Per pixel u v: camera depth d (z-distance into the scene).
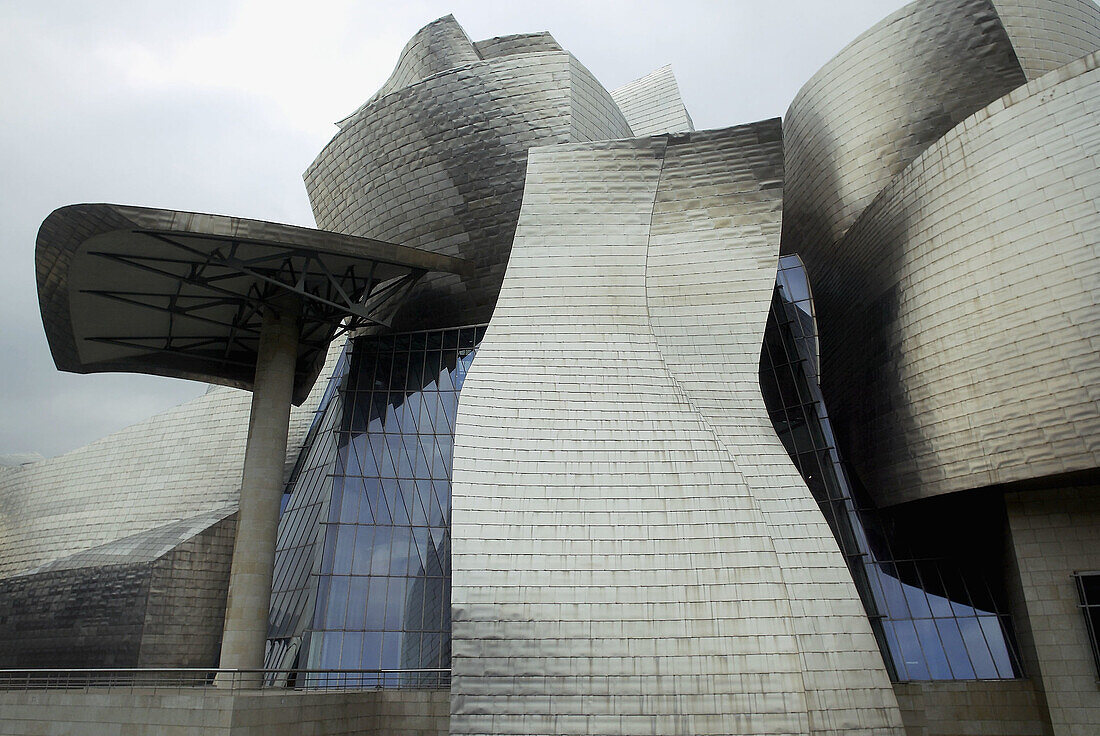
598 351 22.47
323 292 26.70
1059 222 19.28
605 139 31.88
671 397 21.28
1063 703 19.28
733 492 19.31
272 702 15.65
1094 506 20.16
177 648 28.55
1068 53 26.88
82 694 16.42
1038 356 19.41
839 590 19.08
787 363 26.59
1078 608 19.69
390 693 20.61
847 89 30.05
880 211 25.19
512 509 19.09
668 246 24.86
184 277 22.91
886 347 24.41
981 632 21.44
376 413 28.31
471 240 30.73
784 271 27.55
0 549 38.78
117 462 38.50
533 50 35.31
